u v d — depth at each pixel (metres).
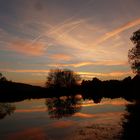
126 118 30.16
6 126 27.27
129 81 123.62
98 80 136.62
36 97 103.25
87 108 47.03
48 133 22.86
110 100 69.81
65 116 35.34
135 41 60.28
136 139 19.09
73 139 19.97
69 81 131.88
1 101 76.62
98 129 23.70
